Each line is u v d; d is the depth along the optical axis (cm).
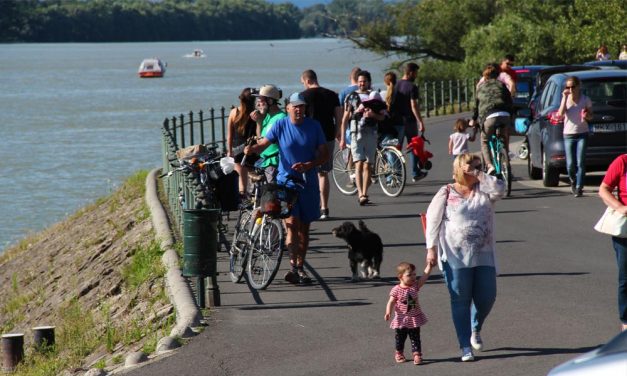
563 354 2431
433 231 2427
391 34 17300
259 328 2822
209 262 3048
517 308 2903
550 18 14700
